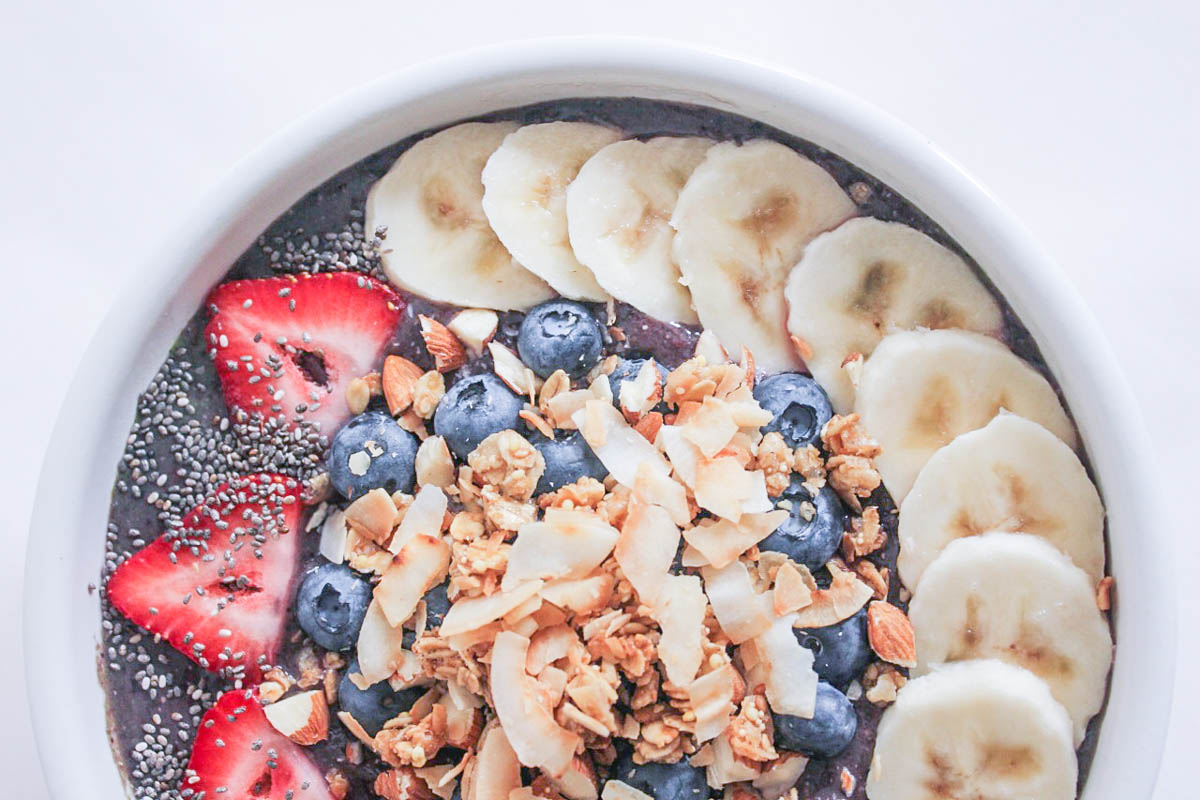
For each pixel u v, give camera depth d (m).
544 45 0.28
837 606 0.28
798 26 0.32
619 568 0.27
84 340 0.32
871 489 0.28
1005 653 0.28
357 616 0.28
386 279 0.28
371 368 0.28
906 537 0.28
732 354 0.28
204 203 0.28
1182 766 0.31
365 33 0.32
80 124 0.32
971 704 0.28
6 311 0.32
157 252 0.28
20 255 0.32
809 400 0.28
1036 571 0.28
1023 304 0.28
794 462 0.28
